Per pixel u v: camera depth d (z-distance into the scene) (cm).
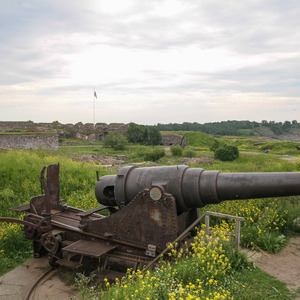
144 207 455
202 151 4131
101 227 489
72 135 5594
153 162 3080
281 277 435
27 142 3403
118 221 475
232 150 2991
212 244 466
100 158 2995
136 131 6025
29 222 539
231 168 1720
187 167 480
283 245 557
